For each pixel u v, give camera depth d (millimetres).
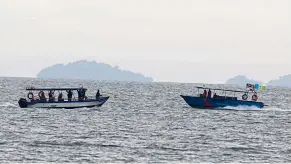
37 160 77125
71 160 77938
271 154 86875
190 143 94500
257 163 79750
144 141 95312
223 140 99312
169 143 93688
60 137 97250
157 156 82375
